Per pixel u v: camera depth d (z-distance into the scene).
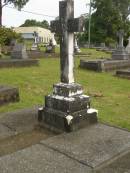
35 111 3.78
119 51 11.22
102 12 37.03
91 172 2.28
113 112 4.11
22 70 7.97
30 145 2.82
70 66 3.20
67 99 3.11
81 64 9.19
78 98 3.18
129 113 4.09
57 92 3.24
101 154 2.54
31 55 12.34
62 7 3.08
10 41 16.16
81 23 3.01
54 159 2.44
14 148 2.75
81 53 15.79
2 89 4.23
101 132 3.05
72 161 2.41
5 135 3.00
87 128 3.17
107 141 2.82
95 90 5.79
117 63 9.40
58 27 3.16
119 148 2.67
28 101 4.52
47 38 46.75
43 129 3.22
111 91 5.78
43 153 2.55
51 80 6.62
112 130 3.13
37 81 6.38
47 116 3.25
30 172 2.24
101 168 2.37
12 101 4.37
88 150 2.61
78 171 2.27
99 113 3.99
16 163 2.37
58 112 3.15
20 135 3.05
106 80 7.19
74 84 3.23
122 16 37.78
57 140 2.82
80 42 36.41
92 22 36.97
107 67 8.95
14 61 8.42
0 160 2.42
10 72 7.41
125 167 2.41
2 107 4.12
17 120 3.41
